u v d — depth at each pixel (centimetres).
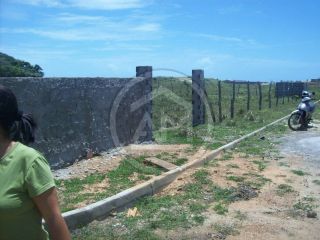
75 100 973
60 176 856
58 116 917
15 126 238
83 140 1005
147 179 838
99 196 713
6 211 226
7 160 230
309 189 815
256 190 794
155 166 962
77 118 980
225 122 1745
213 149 1163
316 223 646
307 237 596
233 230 605
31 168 230
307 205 716
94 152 1046
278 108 2581
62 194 727
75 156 976
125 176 862
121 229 598
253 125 1703
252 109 2381
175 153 1102
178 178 862
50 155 894
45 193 230
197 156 1057
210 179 858
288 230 616
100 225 609
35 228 234
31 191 229
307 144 1309
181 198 737
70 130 957
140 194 733
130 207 695
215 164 1002
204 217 649
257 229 614
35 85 849
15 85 802
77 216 598
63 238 235
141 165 954
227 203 718
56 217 234
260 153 1149
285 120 1973
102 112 1076
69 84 952
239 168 968
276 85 3325
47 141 885
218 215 661
